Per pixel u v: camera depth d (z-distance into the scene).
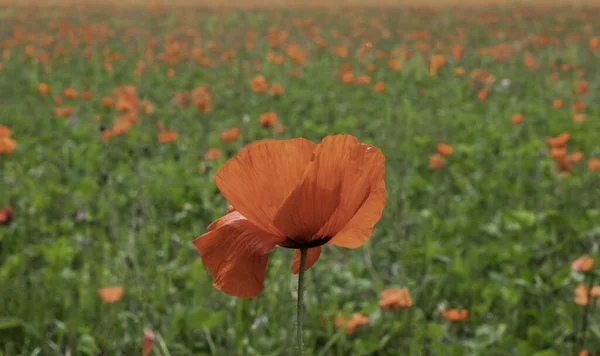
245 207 1.12
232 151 5.60
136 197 4.35
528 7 32.97
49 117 8.38
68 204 4.80
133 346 2.86
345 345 3.13
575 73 11.84
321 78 11.44
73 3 40.19
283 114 8.63
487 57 13.23
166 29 23.28
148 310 3.12
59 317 3.37
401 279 3.64
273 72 11.88
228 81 10.36
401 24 24.38
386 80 11.74
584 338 2.96
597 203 5.01
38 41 15.72
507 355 2.84
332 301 3.35
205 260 1.15
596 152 6.47
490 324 3.27
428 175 5.69
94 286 3.42
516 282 3.43
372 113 8.73
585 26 22.52
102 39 18.23
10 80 11.66
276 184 1.11
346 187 1.10
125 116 6.52
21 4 38.50
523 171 5.81
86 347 2.89
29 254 4.00
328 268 3.90
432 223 4.46
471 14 28.14
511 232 4.14
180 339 3.12
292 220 1.10
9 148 5.04
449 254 3.78
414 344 2.94
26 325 3.06
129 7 36.19
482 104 9.19
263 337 2.90
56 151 6.72
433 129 7.68
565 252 4.15
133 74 11.95
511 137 7.12
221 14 30.00
